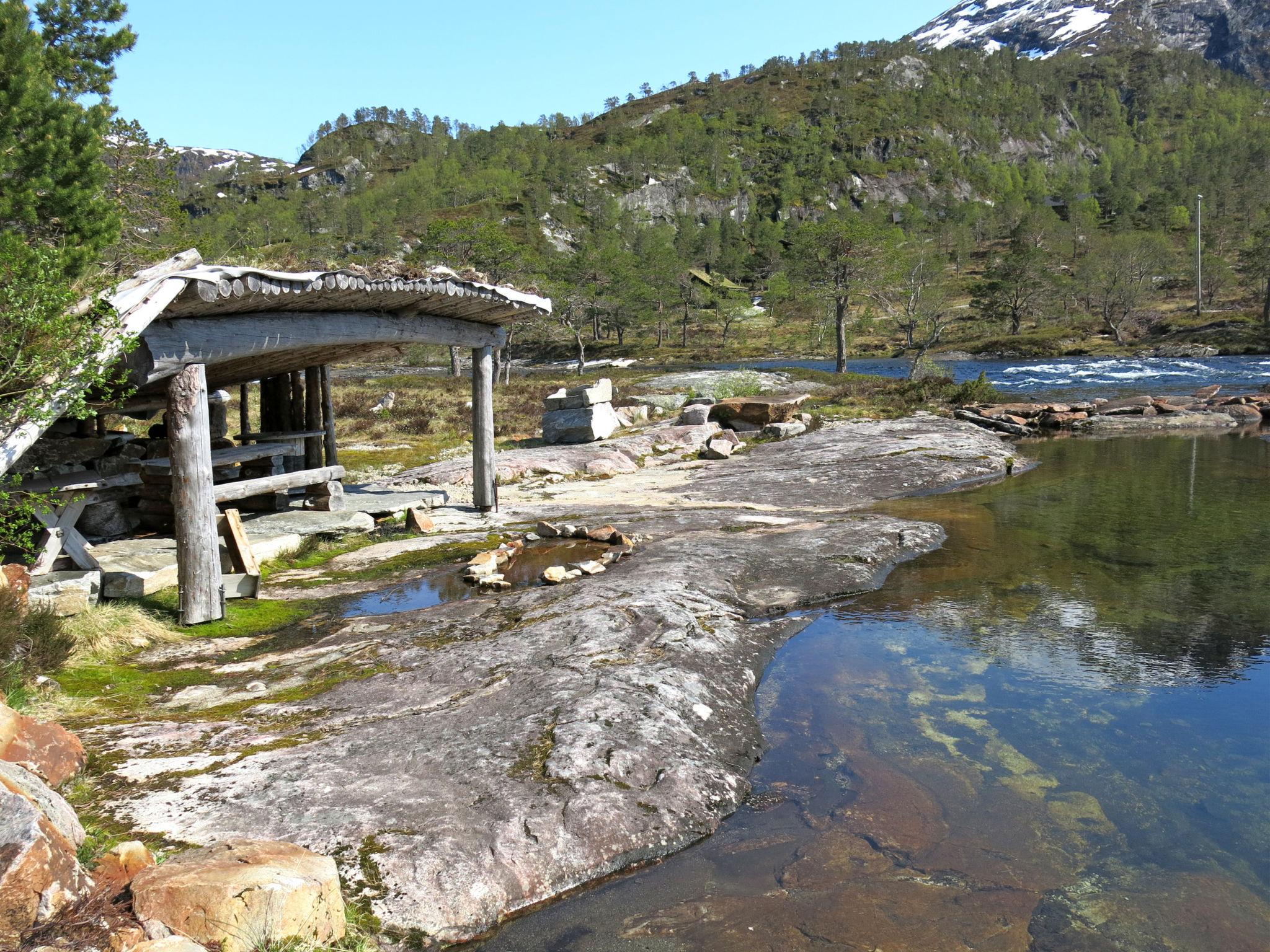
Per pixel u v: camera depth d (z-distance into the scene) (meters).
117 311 7.07
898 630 8.74
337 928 3.68
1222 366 52.97
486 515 14.63
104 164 17.20
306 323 9.98
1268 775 5.69
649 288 104.06
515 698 6.23
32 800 3.53
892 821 5.14
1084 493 16.28
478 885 4.20
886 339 94.75
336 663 7.25
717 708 6.42
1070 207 171.00
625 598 8.66
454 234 59.81
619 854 4.64
